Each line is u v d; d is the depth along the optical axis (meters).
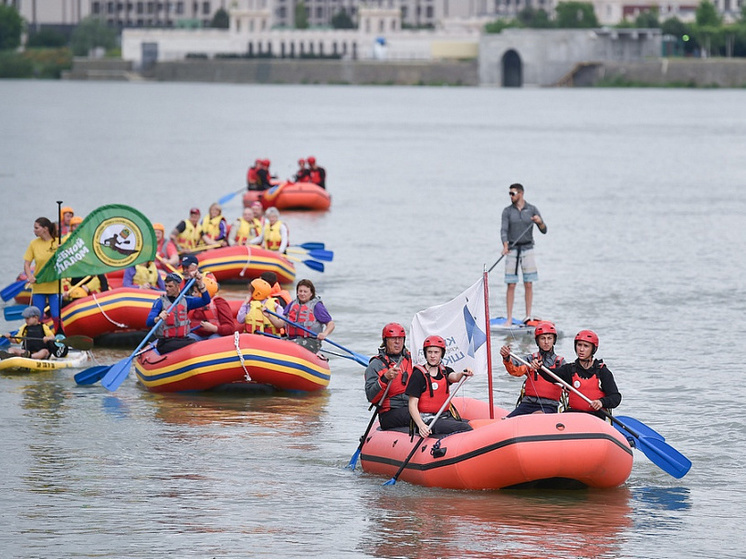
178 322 37.97
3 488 28.03
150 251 43.91
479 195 102.94
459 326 30.84
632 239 73.19
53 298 43.97
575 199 98.44
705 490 28.36
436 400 28.83
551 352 29.75
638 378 39.06
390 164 138.00
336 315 49.66
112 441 32.06
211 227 59.62
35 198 95.12
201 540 24.75
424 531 25.23
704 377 39.16
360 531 25.23
